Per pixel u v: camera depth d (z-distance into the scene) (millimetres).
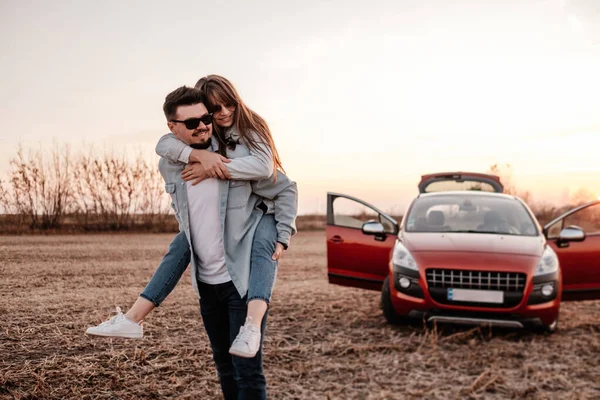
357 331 5812
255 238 2816
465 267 5484
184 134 2758
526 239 6047
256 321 2582
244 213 2803
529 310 5414
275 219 2971
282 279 9562
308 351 4996
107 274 8812
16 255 10609
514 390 4121
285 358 4758
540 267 5562
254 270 2725
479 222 6449
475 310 5445
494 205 6707
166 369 4238
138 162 18484
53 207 16859
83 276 8492
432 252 5742
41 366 4070
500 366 4711
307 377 4305
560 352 5184
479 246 5777
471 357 4922
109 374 4016
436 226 6441
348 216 7012
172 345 4855
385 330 5902
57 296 6777
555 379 4402
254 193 2926
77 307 6152
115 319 2664
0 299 6398
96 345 4727
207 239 2799
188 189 2799
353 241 6664
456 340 5477
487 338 5645
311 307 7039
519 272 5445
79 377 3916
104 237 15930
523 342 5527
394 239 6559
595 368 4723
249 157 2777
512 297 5418
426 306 5551
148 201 18625
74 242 14016
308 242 18234
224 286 2809
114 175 18047
